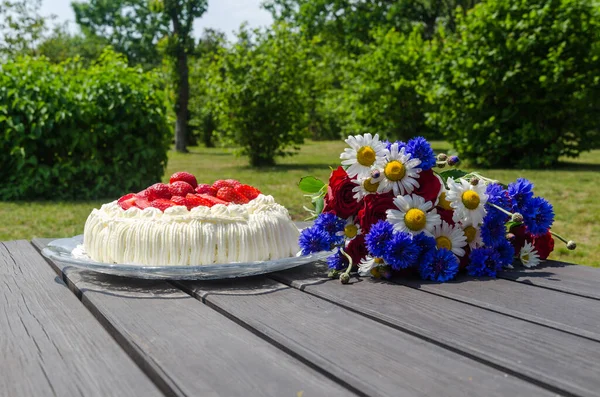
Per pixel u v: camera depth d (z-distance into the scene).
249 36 6.02
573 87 4.94
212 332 0.55
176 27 9.83
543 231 0.79
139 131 3.85
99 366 0.49
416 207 0.74
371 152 0.76
